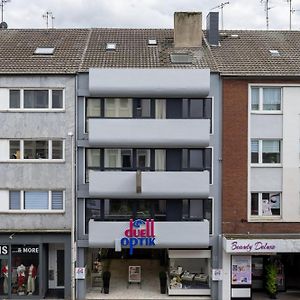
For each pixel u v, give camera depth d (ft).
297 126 77.82
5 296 76.59
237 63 79.92
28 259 77.10
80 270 76.33
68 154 76.38
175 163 77.20
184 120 74.74
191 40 85.81
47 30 93.04
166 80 74.54
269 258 81.35
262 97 77.92
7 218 76.64
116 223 74.79
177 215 77.41
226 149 77.05
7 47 84.33
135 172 74.74
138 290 79.51
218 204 77.25
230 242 72.90
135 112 76.95
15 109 76.28
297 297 78.28
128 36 91.45
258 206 78.23
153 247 75.66
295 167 77.87
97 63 78.38
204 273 79.36
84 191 76.54
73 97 76.18
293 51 85.35
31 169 76.54
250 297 76.64
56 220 76.59
